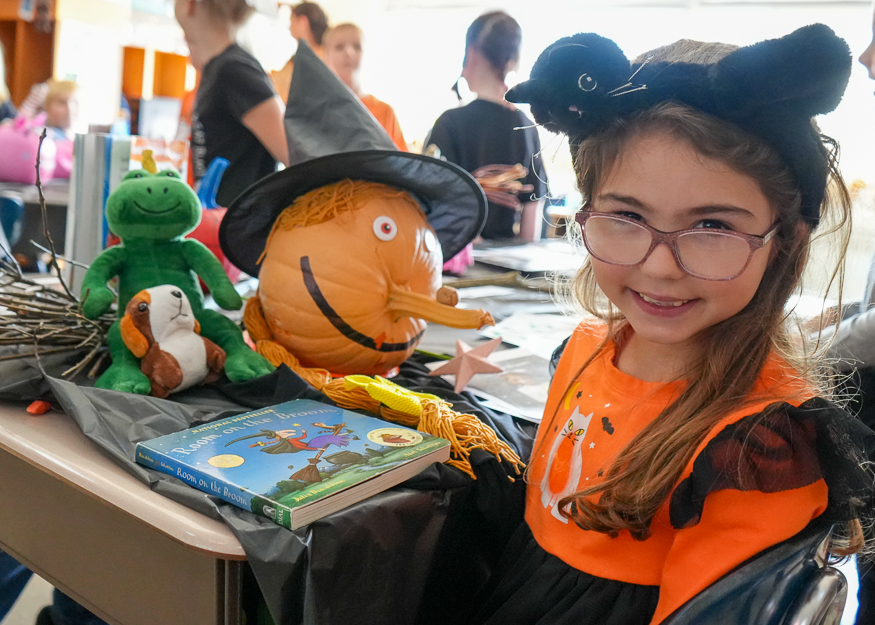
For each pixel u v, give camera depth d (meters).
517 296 1.42
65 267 1.17
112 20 3.78
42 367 0.79
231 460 0.61
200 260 0.90
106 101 3.85
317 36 2.09
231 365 0.84
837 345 0.77
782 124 0.52
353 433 0.69
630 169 0.55
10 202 2.04
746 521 0.53
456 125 1.78
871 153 1.08
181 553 0.58
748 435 0.53
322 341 0.85
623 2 3.04
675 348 0.65
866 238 1.02
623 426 0.65
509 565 0.71
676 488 0.54
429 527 0.63
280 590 0.53
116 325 0.83
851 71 0.50
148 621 0.62
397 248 0.85
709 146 0.52
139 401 0.72
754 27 2.77
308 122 0.90
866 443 0.54
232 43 1.42
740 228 0.54
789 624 0.50
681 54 0.56
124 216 0.86
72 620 1.07
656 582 0.60
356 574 0.57
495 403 0.89
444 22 3.47
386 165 0.84
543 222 2.02
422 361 1.03
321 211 0.84
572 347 0.79
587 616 0.62
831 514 0.53
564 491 0.67
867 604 0.85
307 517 0.54
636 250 0.56
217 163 1.21
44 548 0.71
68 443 0.68
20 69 3.75
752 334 0.59
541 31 3.23
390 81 3.64
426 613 0.70
